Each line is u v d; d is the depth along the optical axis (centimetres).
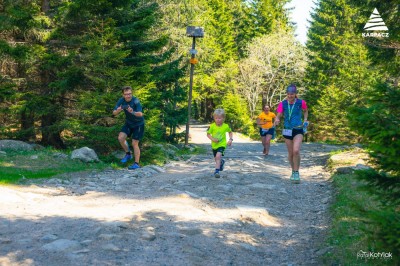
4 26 1341
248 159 1452
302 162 1487
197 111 6350
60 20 1407
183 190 773
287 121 933
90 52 1297
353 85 3000
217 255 446
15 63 1474
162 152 1448
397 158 350
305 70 4709
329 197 788
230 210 644
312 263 447
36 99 1373
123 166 1182
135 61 1490
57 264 382
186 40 2853
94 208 601
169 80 2089
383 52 1391
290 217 661
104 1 1340
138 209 598
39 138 1644
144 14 1491
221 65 5306
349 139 2991
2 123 1545
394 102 368
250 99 4941
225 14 5869
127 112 1029
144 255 416
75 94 1473
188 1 2942
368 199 673
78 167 1036
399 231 324
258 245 505
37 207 590
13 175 848
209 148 2319
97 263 387
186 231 506
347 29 4188
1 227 479
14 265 375
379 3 1376
